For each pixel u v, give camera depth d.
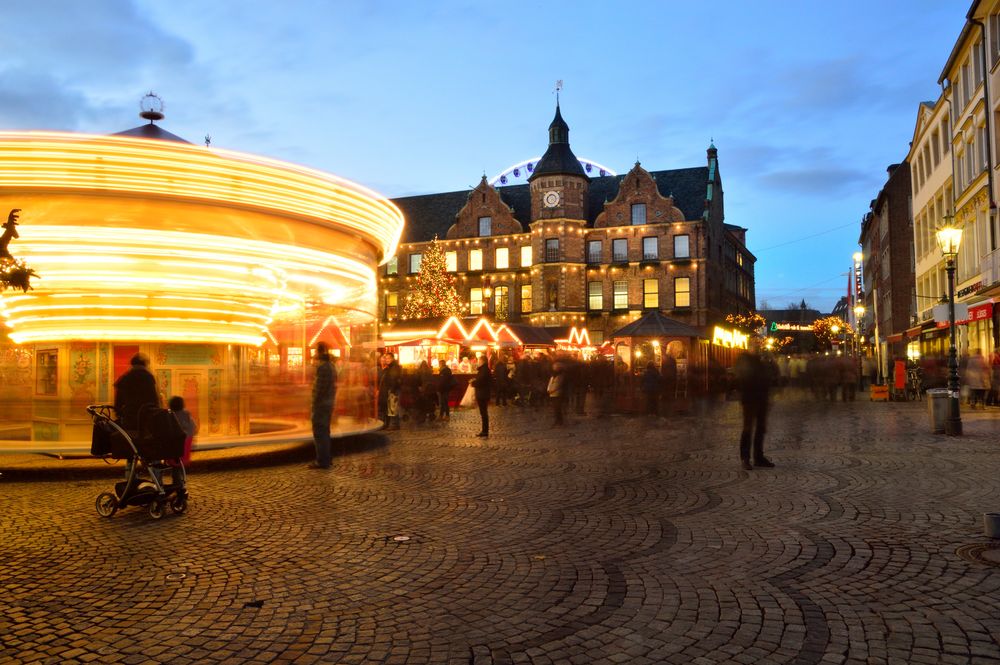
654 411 21.31
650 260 54.09
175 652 4.35
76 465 11.86
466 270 57.97
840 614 4.88
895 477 10.17
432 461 12.22
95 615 4.98
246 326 13.86
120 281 12.15
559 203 54.59
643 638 4.51
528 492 9.37
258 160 11.70
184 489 8.30
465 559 6.29
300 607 5.12
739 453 12.88
